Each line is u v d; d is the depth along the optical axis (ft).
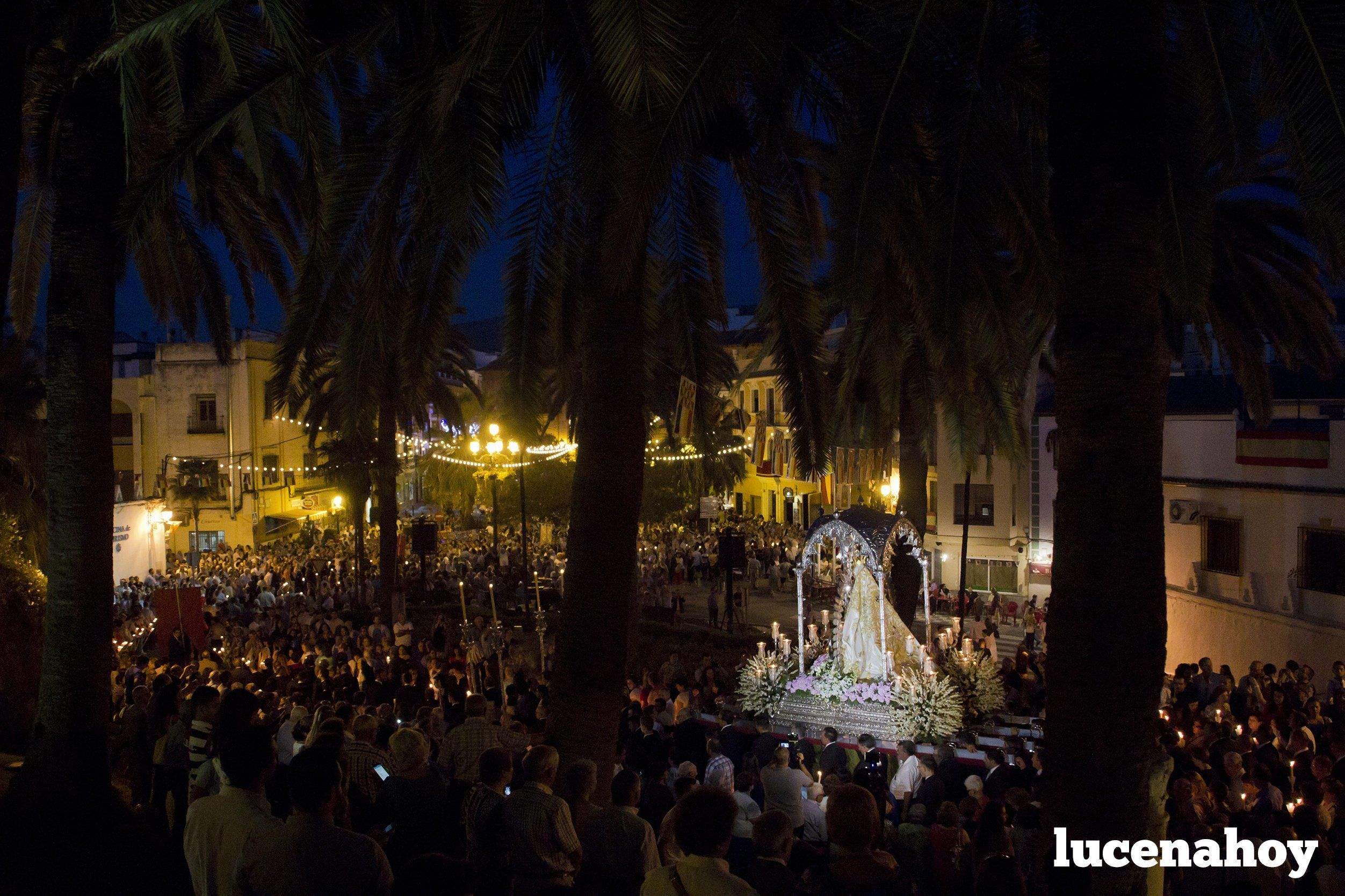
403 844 19.62
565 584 28.09
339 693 42.70
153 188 25.70
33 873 25.66
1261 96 19.39
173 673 38.75
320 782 12.51
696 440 35.09
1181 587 71.00
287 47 23.21
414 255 28.48
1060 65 18.04
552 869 17.26
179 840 27.14
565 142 27.68
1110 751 16.88
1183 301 23.02
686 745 34.12
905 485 65.16
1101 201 17.24
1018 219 30.68
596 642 27.35
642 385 28.07
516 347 28.91
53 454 30.99
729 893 12.69
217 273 48.52
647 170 21.40
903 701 49.88
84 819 29.35
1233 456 65.57
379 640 67.26
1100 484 17.02
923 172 25.77
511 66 23.84
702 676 58.44
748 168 28.78
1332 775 27.55
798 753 32.76
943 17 21.80
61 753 29.96
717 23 21.17
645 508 138.82
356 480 93.20
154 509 121.70
